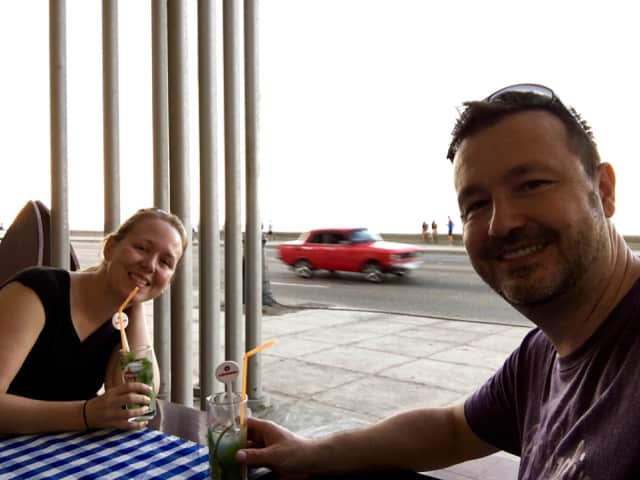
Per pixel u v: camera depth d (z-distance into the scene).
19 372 1.82
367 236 13.11
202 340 3.74
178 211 3.66
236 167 3.79
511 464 2.12
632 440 0.81
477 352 5.59
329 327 7.07
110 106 3.74
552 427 1.02
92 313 1.91
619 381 0.89
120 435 1.57
